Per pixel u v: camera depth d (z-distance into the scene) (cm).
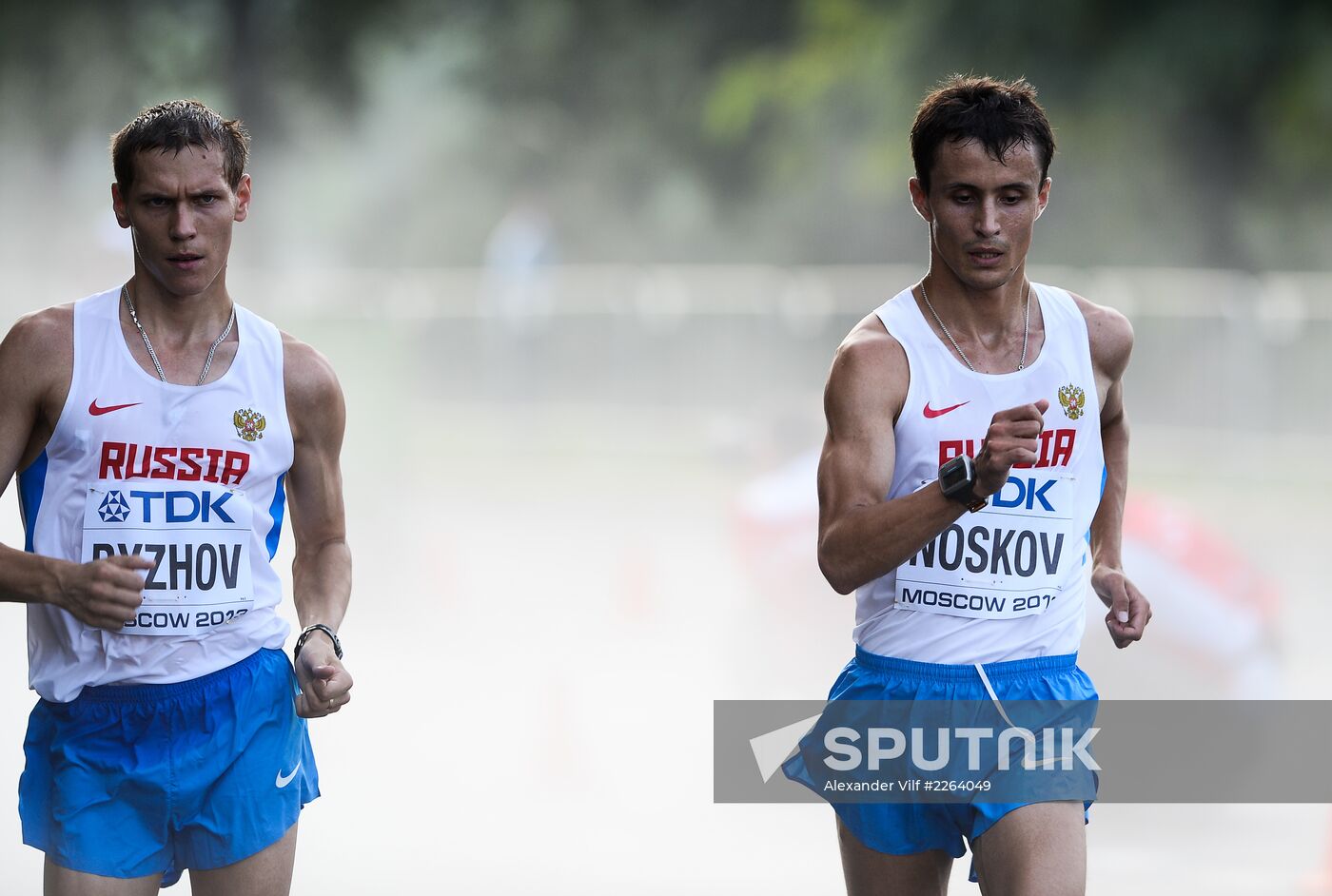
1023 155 1438
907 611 1516
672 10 10531
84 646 1432
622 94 10688
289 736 1509
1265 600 2705
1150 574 2648
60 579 1333
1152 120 7881
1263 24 7550
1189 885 2425
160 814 1447
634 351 6806
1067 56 7875
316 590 1523
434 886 2356
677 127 10525
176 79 7981
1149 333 6062
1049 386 1513
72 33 7988
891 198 9306
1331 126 7612
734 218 10425
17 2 7962
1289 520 5306
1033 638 1518
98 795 1433
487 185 11119
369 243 11356
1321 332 5869
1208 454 5962
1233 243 8100
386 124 11500
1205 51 7575
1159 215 8144
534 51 10756
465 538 5112
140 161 1393
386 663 3706
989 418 1498
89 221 8419
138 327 1443
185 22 7944
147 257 1416
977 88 1459
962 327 1510
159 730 1441
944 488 1375
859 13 9256
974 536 1503
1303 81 7525
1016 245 1454
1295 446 5878
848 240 9519
